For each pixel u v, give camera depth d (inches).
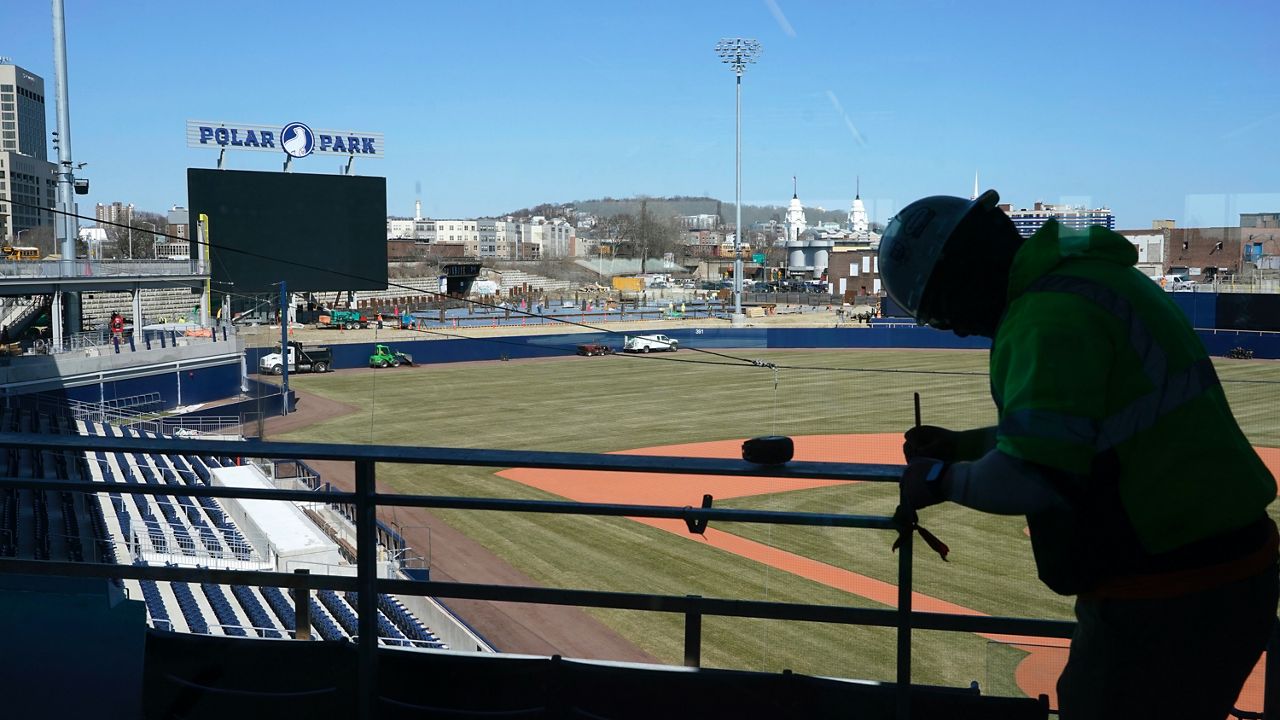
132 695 95.0
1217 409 57.7
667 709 93.4
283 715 97.3
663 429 1070.4
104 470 695.1
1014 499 55.8
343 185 2027.6
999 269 63.2
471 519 590.2
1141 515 57.1
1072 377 54.8
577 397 1331.2
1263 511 58.7
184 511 537.0
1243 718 103.0
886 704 88.7
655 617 403.9
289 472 693.3
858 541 522.6
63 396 1142.3
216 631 339.9
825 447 940.6
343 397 1344.7
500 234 2439.7
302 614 105.0
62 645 97.7
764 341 1635.1
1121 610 59.4
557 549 536.4
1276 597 60.1
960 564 467.5
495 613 403.2
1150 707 60.4
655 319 1676.9
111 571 98.3
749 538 541.3
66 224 1239.5
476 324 1991.9
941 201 65.8
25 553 449.4
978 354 1331.2
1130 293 57.1
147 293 2137.1
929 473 60.9
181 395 1306.6
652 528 571.8
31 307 1571.1
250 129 2220.7
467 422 1133.1
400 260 2581.2
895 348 1339.8
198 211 1905.8
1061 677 65.9
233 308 1939.0
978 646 340.2
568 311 1915.6
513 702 96.3
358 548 92.4
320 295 2361.0
